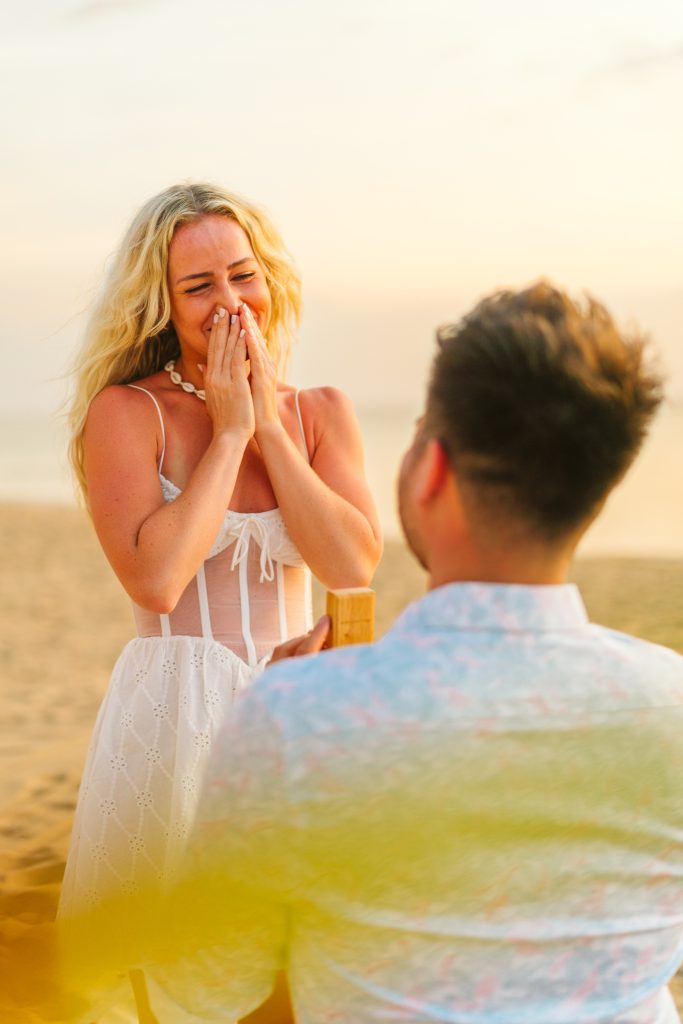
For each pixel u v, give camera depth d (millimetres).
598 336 1234
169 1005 1368
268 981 1374
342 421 2662
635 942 1293
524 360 1210
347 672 1234
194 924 1293
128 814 2359
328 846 1213
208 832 1251
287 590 2523
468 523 1268
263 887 1241
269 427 2430
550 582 1283
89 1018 2861
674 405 1290
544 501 1233
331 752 1201
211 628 2418
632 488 23922
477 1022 1244
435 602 1271
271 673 1256
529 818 1233
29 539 16547
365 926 1240
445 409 1254
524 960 1257
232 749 1237
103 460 2371
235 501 2457
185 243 2400
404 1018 1252
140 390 2459
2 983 3145
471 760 1214
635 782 1264
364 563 2480
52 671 8461
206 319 2424
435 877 1230
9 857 4395
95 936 2314
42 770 5625
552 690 1238
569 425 1206
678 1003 3129
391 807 1209
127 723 2391
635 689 1267
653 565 13000
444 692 1219
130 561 2285
